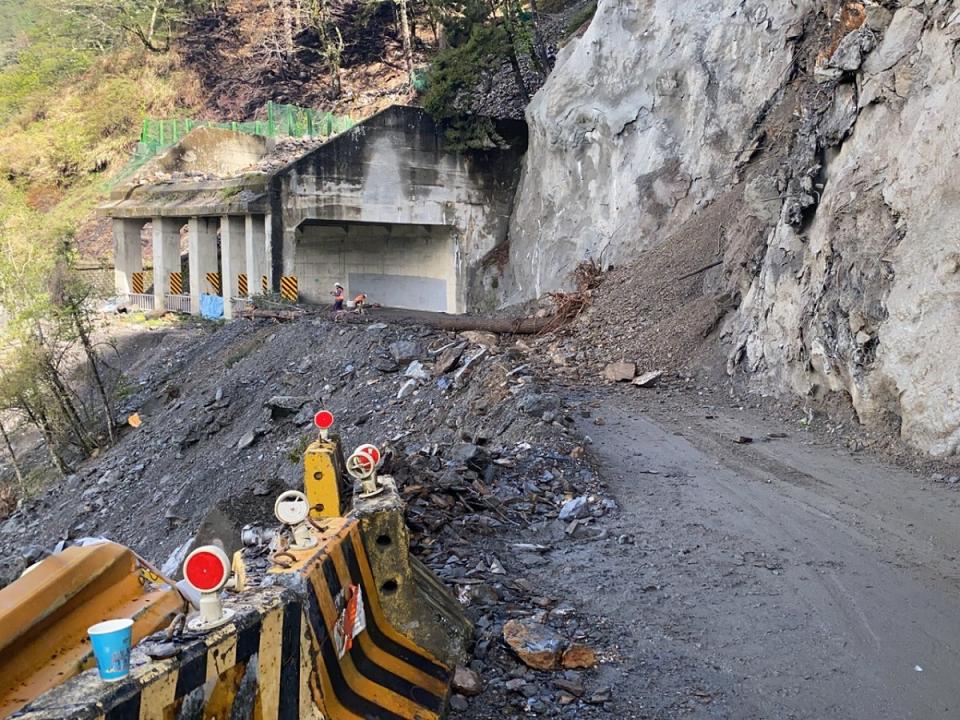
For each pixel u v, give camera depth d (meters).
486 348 18.67
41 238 31.11
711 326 17.38
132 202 39.12
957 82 11.68
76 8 65.31
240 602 3.22
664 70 25.47
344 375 20.84
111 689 2.36
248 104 55.50
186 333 32.44
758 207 17.45
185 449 22.30
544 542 7.84
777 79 22.09
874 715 4.89
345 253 36.88
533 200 31.38
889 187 12.55
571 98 28.94
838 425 12.70
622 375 16.62
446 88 31.86
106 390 29.47
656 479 10.09
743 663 5.50
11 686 2.62
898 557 7.53
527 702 4.91
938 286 11.20
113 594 3.21
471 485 8.68
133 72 59.59
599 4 28.91
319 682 3.61
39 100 60.34
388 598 4.90
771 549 7.71
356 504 5.05
